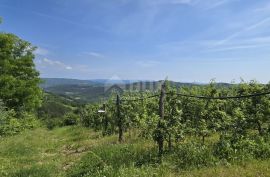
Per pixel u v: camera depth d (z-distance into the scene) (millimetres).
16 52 55812
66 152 21672
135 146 16203
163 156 13281
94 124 34750
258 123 14914
